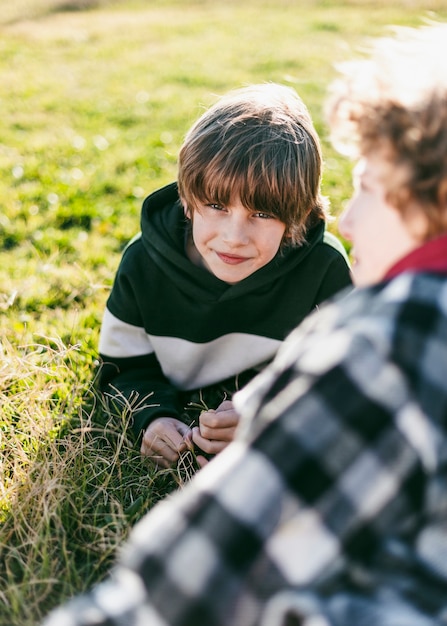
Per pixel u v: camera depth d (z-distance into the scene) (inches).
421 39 48.8
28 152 207.0
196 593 40.7
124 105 272.2
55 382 98.3
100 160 201.3
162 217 92.5
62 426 89.5
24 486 79.7
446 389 41.0
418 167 43.5
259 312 94.4
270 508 40.4
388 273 46.0
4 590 70.0
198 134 84.0
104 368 99.4
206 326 94.7
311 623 41.3
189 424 96.0
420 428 40.2
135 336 97.5
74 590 69.3
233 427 83.4
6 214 158.7
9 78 315.9
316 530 40.3
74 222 159.6
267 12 540.4
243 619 40.9
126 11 563.2
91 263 138.6
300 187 84.3
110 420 90.8
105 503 79.1
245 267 86.7
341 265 94.5
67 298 125.0
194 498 42.0
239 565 40.5
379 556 43.6
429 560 43.4
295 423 41.0
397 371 40.6
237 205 82.0
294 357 44.4
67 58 374.6
